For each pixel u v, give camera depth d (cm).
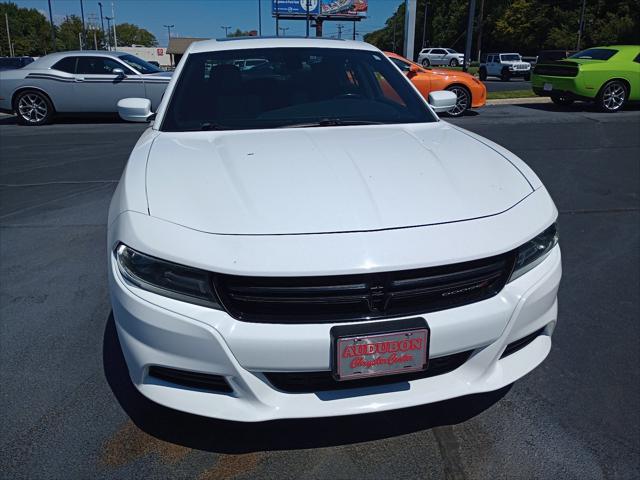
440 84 1123
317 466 205
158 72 1186
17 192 584
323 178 213
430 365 195
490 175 227
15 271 379
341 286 176
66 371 263
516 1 5772
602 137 855
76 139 931
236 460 208
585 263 387
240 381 181
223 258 177
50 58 1136
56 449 214
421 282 181
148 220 192
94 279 365
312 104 309
